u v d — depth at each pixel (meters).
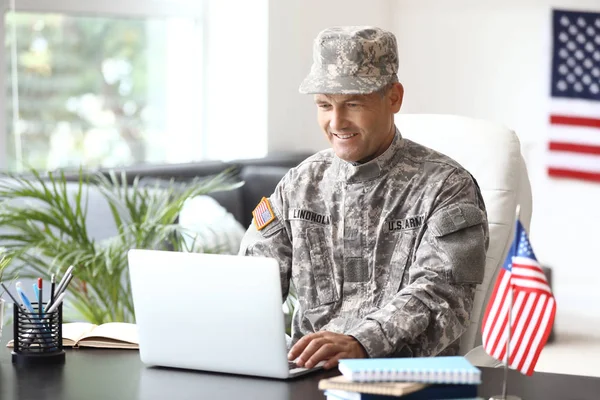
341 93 2.73
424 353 2.57
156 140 7.46
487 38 8.10
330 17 7.84
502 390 2.20
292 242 3.01
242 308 2.32
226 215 5.62
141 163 6.90
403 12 8.29
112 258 4.17
